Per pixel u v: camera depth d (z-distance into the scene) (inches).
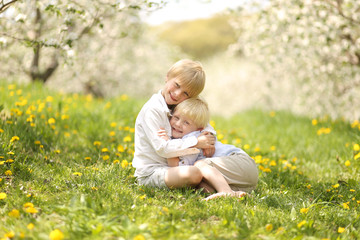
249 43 283.6
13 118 142.1
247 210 87.0
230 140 203.2
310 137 207.9
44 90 241.0
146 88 554.3
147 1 120.2
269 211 90.4
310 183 126.1
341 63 262.8
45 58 315.3
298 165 158.4
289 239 73.3
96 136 163.0
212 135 110.9
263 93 423.2
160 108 109.5
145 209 82.5
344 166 146.2
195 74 110.9
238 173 105.9
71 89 479.5
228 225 76.3
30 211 73.5
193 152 105.7
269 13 236.8
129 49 522.3
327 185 121.1
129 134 172.1
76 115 190.2
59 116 173.3
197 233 72.5
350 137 188.7
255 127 262.4
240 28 314.3
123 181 104.7
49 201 84.4
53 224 71.9
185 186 100.4
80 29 238.7
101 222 71.2
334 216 89.6
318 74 274.4
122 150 133.4
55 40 123.4
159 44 598.9
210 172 101.3
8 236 65.2
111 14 177.3
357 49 227.5
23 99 188.5
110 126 182.7
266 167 141.3
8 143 121.6
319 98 298.5
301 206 96.1
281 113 305.0
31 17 143.7
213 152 112.0
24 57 285.0
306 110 318.7
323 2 209.9
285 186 118.8
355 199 107.3
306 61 271.0
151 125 107.3
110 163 125.3
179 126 111.3
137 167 109.4
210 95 689.6
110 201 86.2
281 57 270.5
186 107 110.8
